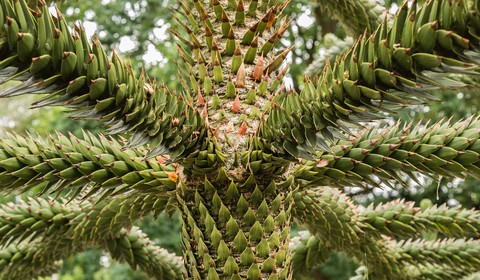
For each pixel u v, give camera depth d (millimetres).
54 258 1350
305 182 1056
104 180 1017
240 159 970
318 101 901
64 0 1357
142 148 1063
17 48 818
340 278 5230
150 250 1383
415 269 1413
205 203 966
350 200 1291
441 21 825
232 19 1047
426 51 831
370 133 1058
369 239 1332
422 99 889
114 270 4844
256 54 1021
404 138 1023
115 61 879
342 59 888
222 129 982
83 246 1366
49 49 840
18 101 5211
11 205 1260
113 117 903
